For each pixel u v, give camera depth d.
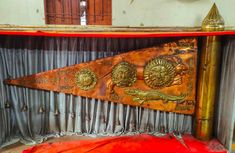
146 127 1.83
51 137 1.79
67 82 1.72
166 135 1.80
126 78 1.71
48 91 1.77
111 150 1.63
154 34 1.47
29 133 1.78
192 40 1.63
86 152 1.61
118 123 1.82
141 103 1.76
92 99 1.77
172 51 1.66
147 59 1.68
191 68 1.67
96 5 1.85
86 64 1.69
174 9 1.77
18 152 1.62
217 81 1.68
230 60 1.58
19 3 1.80
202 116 1.70
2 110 1.69
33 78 1.70
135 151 1.62
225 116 1.65
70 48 1.69
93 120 1.82
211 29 1.52
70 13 1.87
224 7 1.74
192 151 1.62
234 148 1.64
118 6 1.79
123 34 1.46
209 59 1.59
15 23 1.82
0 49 1.64
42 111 1.77
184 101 1.74
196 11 1.76
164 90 1.73
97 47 1.69
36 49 1.68
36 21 1.83
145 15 1.79
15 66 1.68
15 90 1.71
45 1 1.81
